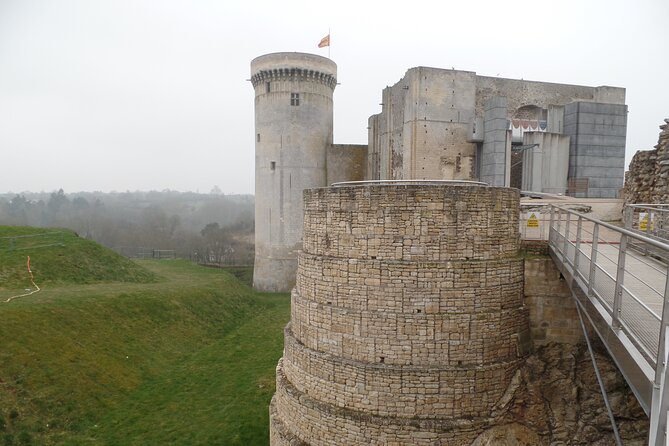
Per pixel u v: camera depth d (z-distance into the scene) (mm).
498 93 37562
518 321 14070
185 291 36781
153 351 27406
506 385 13656
